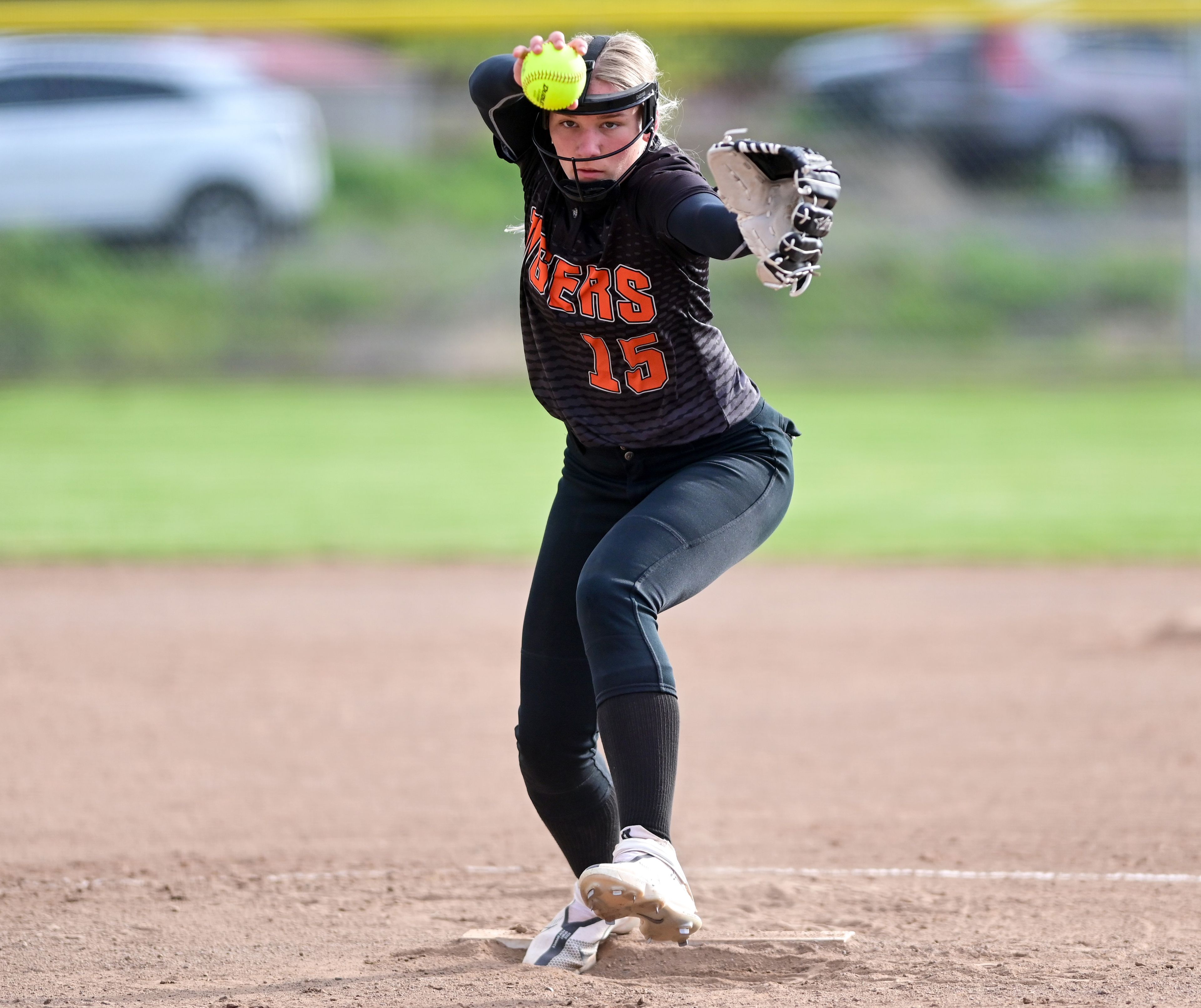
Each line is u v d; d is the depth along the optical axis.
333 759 16.66
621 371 9.53
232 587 26.53
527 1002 9.28
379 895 12.23
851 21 48.50
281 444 40.78
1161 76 58.31
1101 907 11.62
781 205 8.41
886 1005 9.20
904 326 55.25
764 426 10.03
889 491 34.47
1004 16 48.25
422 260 56.97
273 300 54.72
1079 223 57.91
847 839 13.72
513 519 32.06
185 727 17.98
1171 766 15.98
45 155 52.03
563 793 10.52
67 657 21.61
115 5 48.44
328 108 62.47
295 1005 9.34
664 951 10.45
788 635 22.88
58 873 12.83
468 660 21.52
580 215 9.34
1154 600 24.92
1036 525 30.92
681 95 60.06
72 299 53.25
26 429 43.03
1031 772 15.86
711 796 15.19
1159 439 40.81
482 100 9.77
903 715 18.31
